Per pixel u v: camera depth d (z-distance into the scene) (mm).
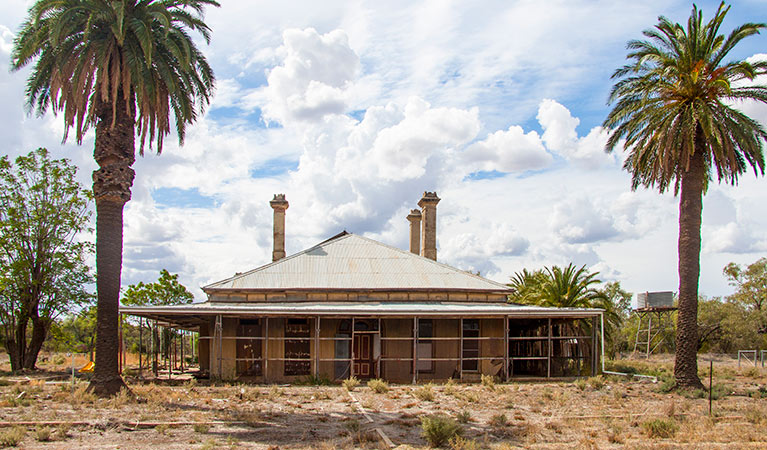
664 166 22781
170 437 12633
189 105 20516
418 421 15148
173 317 28812
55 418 14156
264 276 28906
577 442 12805
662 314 61312
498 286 29531
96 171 18438
